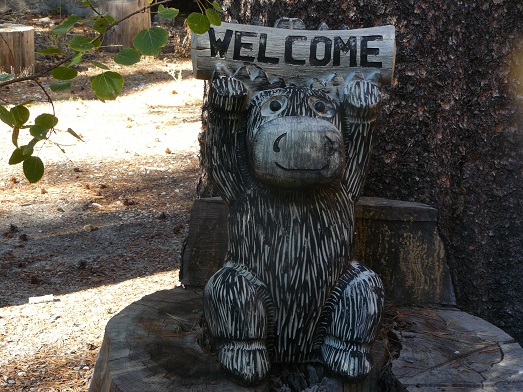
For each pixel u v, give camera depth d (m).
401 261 3.30
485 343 2.92
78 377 4.16
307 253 2.61
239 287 2.58
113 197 7.23
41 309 5.00
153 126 9.36
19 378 4.12
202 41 2.72
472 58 3.59
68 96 10.34
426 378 2.64
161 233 6.43
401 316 3.16
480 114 3.64
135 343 2.86
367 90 2.68
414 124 3.50
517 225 3.72
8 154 8.23
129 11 12.45
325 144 2.46
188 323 3.05
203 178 3.95
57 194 7.24
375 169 3.54
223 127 2.65
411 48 3.43
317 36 2.78
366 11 3.43
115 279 5.52
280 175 2.47
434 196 3.56
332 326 2.65
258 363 2.59
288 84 2.77
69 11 14.61
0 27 11.16
